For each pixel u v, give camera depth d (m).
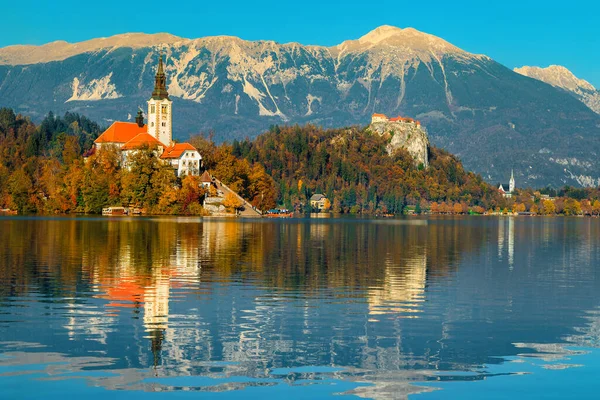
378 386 47.47
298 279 91.69
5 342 55.41
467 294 81.50
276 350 54.72
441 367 51.31
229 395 45.59
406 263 115.12
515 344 57.41
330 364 51.62
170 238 159.75
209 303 72.19
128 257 114.25
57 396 44.75
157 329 60.12
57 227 197.38
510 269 109.69
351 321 64.69
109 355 52.66
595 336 60.16
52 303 70.81
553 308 72.81
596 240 194.38
